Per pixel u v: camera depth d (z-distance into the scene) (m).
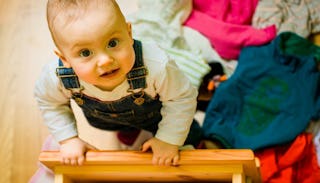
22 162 1.24
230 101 1.21
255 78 1.23
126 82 0.79
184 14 1.33
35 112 1.30
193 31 1.32
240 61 1.27
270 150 1.16
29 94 1.33
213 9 1.35
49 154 0.84
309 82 1.21
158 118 0.99
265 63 1.25
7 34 1.43
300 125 1.17
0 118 1.29
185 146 1.06
